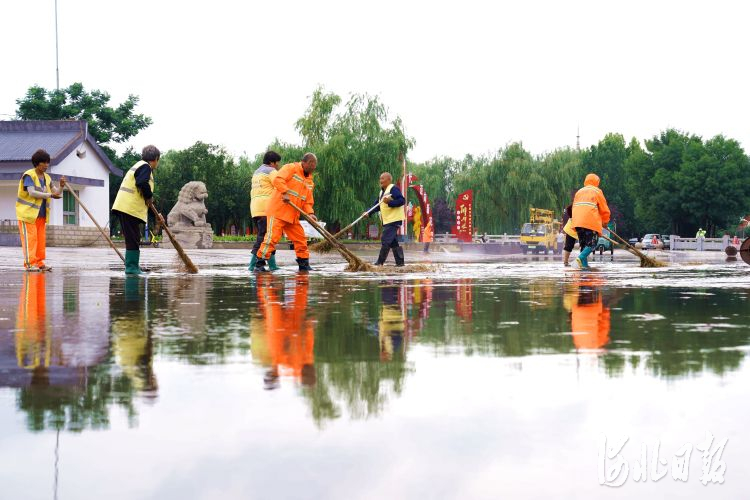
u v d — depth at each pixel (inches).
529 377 90.0
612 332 135.3
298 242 405.1
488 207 2186.3
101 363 100.9
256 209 424.5
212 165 2036.2
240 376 91.0
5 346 117.0
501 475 53.9
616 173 3211.1
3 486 51.6
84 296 221.6
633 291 250.4
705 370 94.4
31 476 53.6
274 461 56.5
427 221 1390.3
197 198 1197.7
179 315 167.2
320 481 52.2
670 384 85.2
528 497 50.0
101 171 1419.8
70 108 1845.5
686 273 402.3
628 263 619.2
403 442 61.4
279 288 260.8
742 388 83.0
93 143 1379.2
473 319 159.0
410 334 132.6
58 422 68.2
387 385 85.2
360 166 1596.9
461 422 67.8
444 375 91.4
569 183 2144.4
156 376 91.1
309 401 76.6
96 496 49.8
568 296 226.4
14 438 63.0
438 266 491.2
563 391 81.5
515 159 2135.8
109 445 61.0
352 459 57.0
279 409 72.9
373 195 1622.8
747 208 2620.6
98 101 1920.5
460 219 1550.2
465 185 2218.3
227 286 270.8
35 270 386.0
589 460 57.2
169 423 67.7
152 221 2006.6
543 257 903.1
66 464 56.2
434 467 55.2
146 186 349.1
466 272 410.3
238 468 55.0
